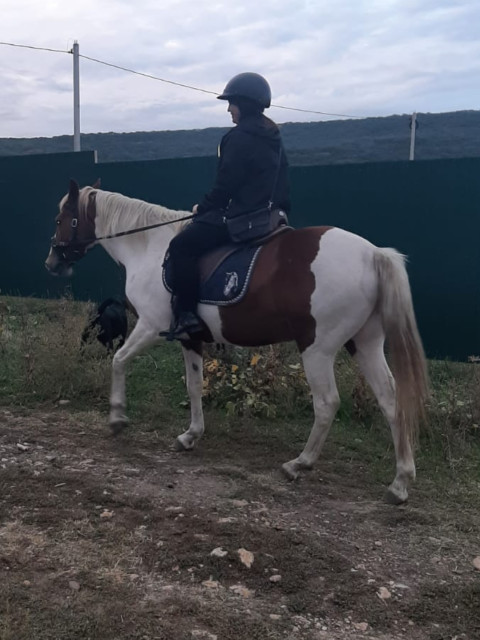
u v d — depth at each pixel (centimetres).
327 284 388
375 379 413
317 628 285
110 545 340
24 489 397
